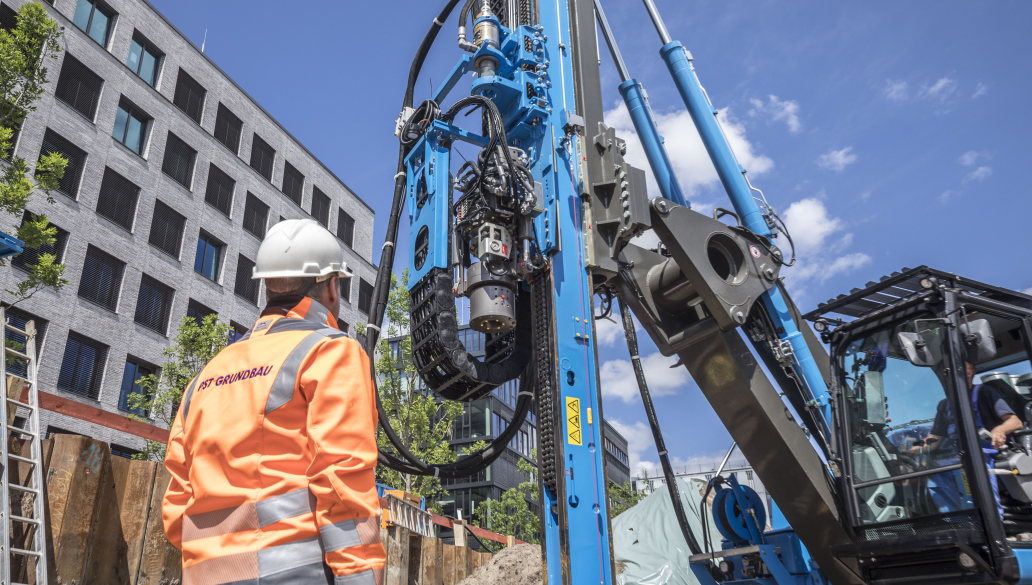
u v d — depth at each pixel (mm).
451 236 6000
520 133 6383
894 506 4703
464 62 6434
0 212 19438
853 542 4945
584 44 6543
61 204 21438
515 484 54312
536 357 5688
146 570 5742
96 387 21609
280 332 1835
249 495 1626
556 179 5906
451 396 6176
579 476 5207
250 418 1676
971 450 4281
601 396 5562
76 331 21156
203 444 1708
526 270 5691
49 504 5102
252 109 31062
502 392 55500
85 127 22859
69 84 22703
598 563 5043
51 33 12539
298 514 1597
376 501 1612
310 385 1672
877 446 4867
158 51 26969
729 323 5684
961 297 4699
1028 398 5074
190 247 26266
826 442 5660
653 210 5707
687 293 5961
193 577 1614
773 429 5605
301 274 2023
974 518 4234
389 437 5738
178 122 26844
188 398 1882
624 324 6703
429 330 5969
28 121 20875
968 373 4680
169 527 1793
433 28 6875
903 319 4875
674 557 10281
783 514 5734
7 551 4480
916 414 4691
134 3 25984
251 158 30516
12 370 19031
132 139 25000
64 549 5086
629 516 11617
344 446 1597
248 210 29766
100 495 5504
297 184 33250
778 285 6105
